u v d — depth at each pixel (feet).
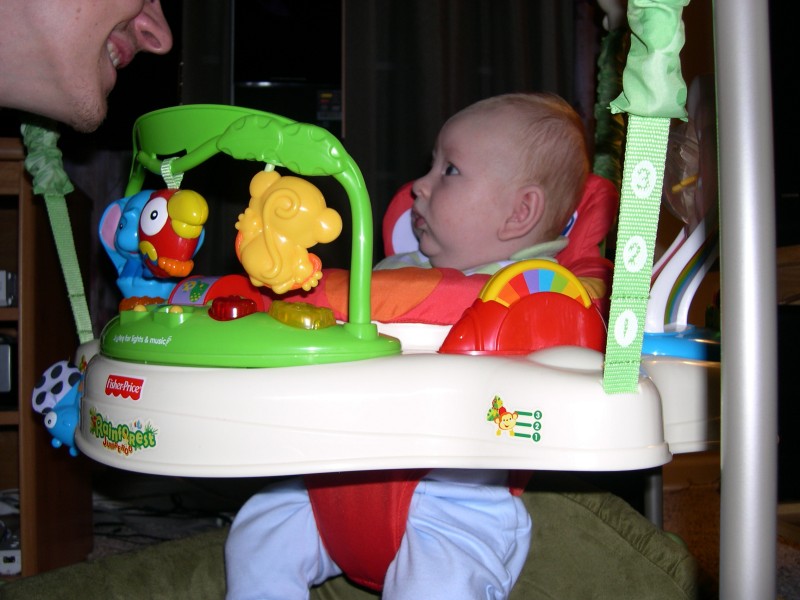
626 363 1.67
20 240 3.92
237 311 1.88
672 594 2.66
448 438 1.75
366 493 2.32
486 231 3.00
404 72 5.58
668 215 4.29
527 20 5.83
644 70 1.57
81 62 2.26
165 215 2.02
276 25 5.35
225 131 1.89
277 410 1.73
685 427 2.11
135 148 2.30
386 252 3.61
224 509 5.36
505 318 2.04
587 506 3.07
